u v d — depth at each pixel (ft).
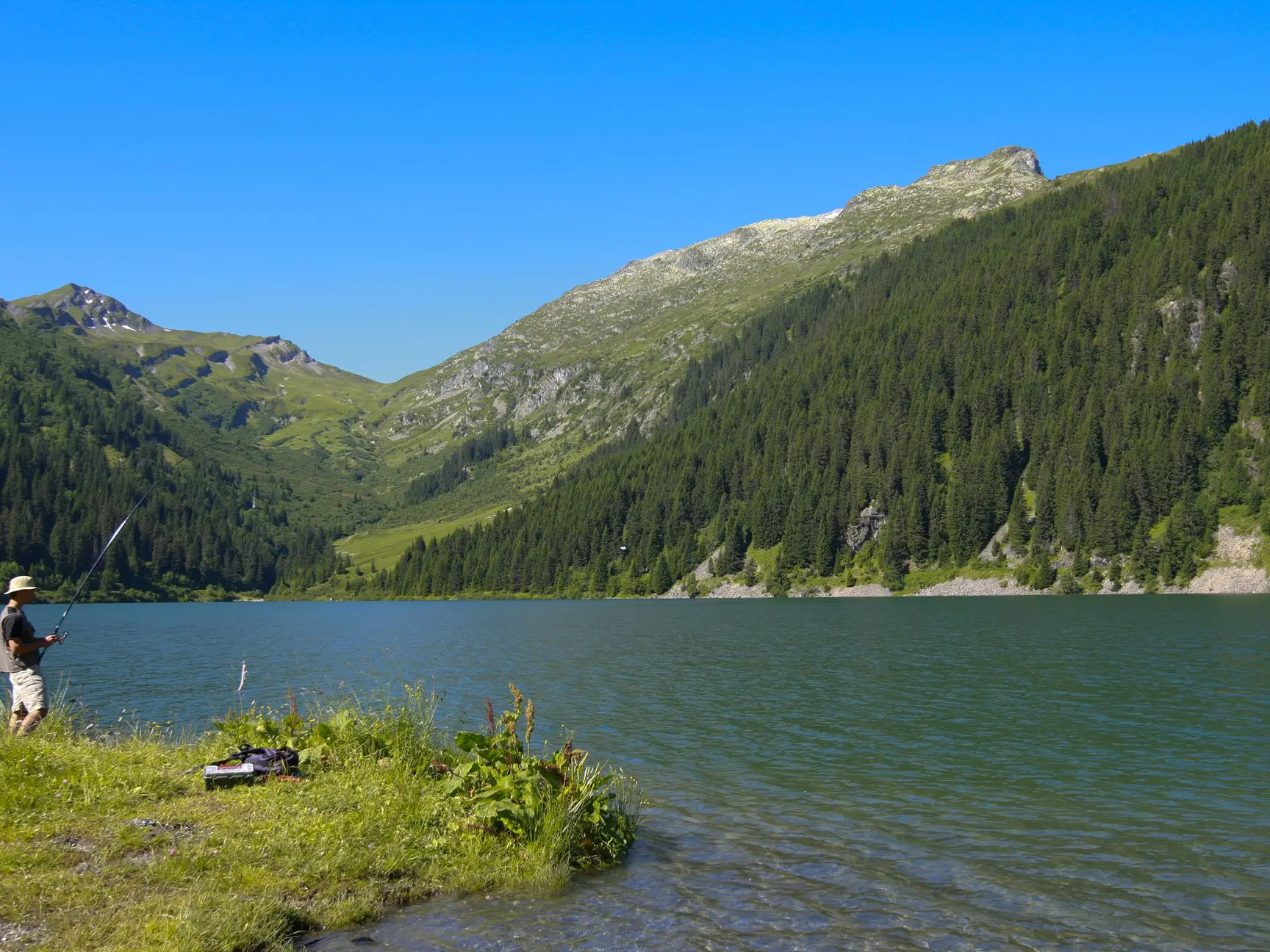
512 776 55.26
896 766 83.20
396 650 239.71
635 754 89.51
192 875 41.24
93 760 55.47
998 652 202.59
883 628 295.69
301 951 38.04
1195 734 98.02
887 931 43.70
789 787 74.84
